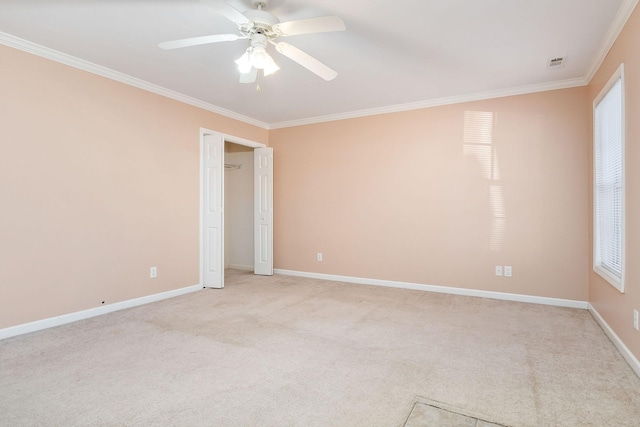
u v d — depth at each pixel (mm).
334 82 3736
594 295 3363
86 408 1807
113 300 3527
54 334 2867
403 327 3070
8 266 2793
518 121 3932
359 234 4906
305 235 5340
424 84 3789
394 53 3033
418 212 4504
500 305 3768
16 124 2840
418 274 4512
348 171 4977
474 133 4164
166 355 2475
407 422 1698
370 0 2252
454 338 2807
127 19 2506
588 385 2051
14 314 2826
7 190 2791
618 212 2729
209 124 4602
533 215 3875
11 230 2811
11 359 2387
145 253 3826
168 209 4074
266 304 3811
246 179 6062
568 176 3713
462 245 4246
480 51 2990
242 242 6125
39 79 2975
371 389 2014
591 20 2488
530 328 3037
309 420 1715
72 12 2410
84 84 3283
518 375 2182
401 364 2340
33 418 1715
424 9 2357
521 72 3455
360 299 4023
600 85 3137
